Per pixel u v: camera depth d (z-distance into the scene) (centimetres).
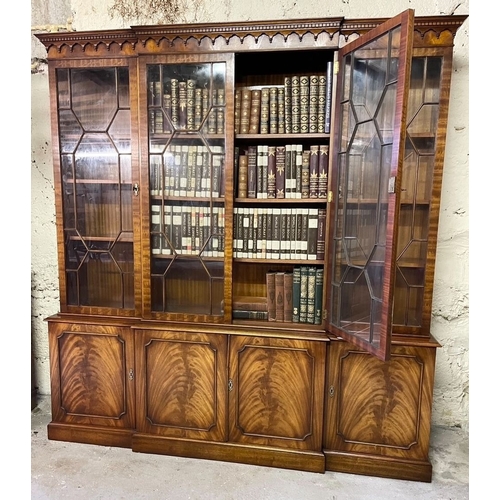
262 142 198
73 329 196
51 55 184
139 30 172
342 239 170
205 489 170
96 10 220
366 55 152
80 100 188
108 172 191
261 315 191
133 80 179
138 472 180
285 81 178
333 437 183
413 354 172
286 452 183
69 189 195
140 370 191
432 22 156
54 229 238
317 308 185
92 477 177
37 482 173
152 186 186
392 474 178
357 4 198
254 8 206
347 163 165
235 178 186
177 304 191
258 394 183
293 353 179
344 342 176
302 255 185
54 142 190
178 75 177
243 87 205
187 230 187
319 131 178
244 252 188
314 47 165
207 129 179
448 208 201
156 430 193
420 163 169
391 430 177
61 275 199
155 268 191
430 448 198
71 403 201
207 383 186
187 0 211
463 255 203
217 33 169
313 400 179
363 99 156
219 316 187
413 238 173
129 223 192
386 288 141
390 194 138
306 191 182
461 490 171
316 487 172
